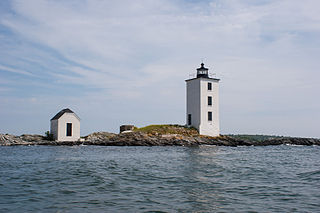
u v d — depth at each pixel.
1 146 59.94
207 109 64.75
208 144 61.06
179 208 11.01
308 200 12.14
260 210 10.74
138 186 15.04
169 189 14.32
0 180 16.86
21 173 19.58
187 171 20.42
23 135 71.25
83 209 10.85
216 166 23.34
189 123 67.00
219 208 11.02
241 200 12.21
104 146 58.06
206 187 14.80
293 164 25.56
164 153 38.28
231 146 62.44
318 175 18.61
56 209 10.87
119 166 23.42
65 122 66.12
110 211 10.61
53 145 61.78
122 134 63.00
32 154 37.28
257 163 25.98
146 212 10.49
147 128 67.25
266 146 66.12
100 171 20.45
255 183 15.90
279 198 12.52
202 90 64.38
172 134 61.47
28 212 10.49
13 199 12.37
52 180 16.83
